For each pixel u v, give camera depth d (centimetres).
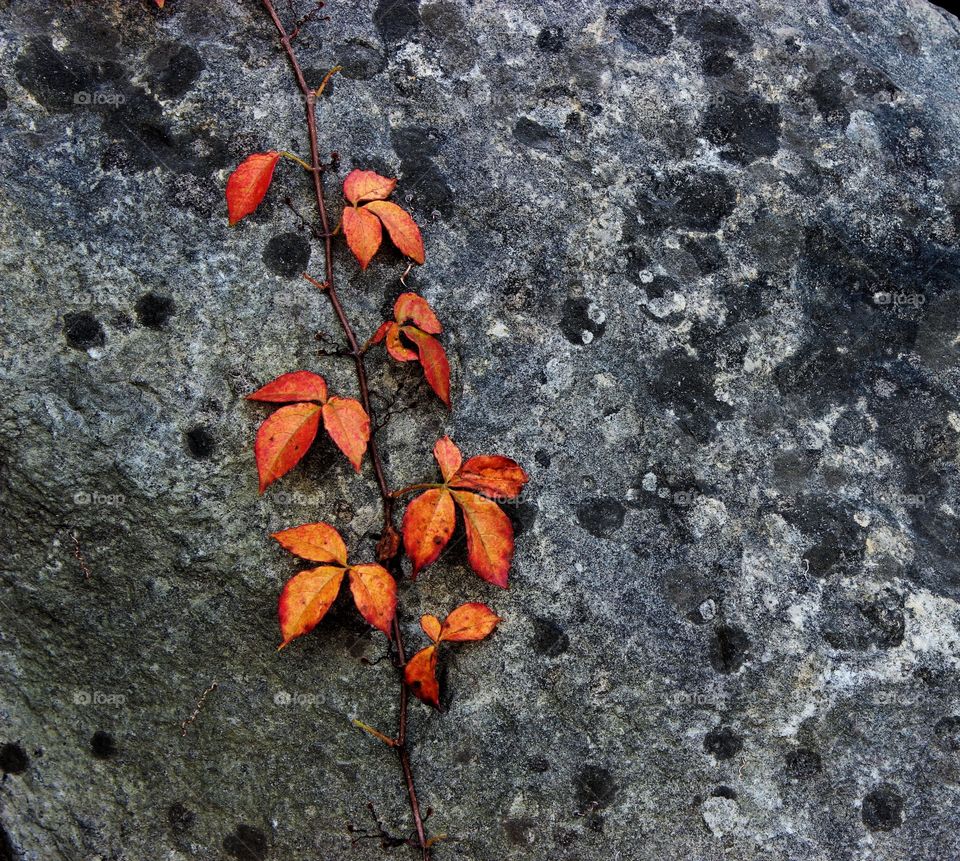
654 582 59
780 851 58
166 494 57
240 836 59
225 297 58
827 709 59
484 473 57
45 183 57
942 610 60
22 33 59
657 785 58
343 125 61
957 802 59
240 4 61
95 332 57
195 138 59
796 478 60
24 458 57
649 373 60
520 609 58
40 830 59
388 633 58
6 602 58
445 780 58
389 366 59
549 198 61
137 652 59
